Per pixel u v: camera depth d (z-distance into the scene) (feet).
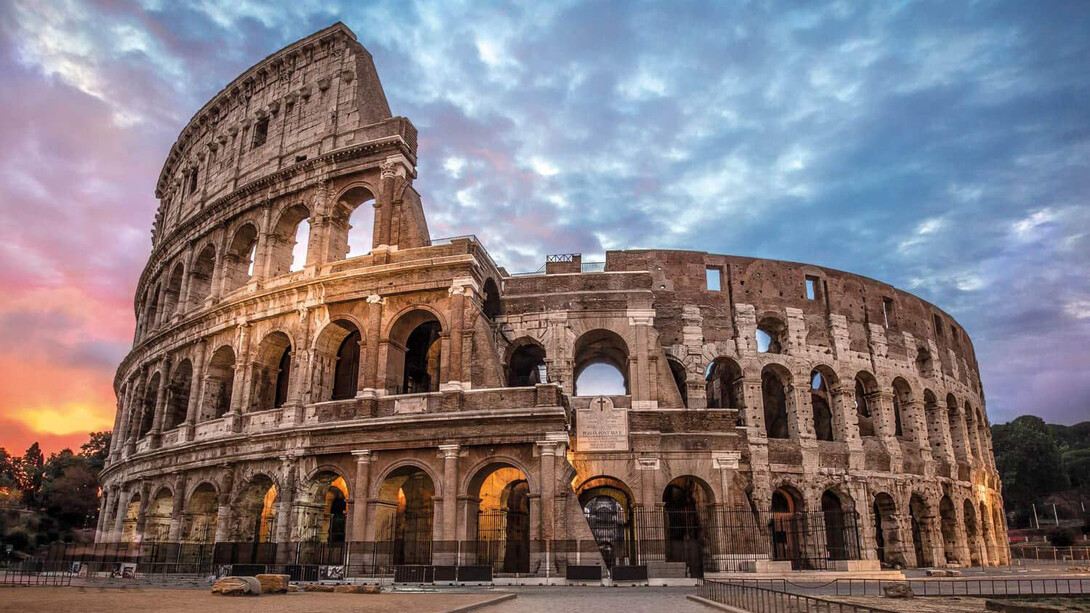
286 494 163.12
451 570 141.08
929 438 234.58
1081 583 135.95
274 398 189.88
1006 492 468.75
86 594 103.19
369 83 205.57
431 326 194.59
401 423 156.25
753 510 188.24
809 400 205.77
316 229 188.44
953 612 88.79
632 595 116.78
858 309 224.74
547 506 145.48
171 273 234.79
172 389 209.26
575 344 186.09
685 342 202.39
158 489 196.54
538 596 115.03
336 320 176.96
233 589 104.78
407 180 187.42
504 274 207.51
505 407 155.02
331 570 148.97
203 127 244.63
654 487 172.55
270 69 222.89
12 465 538.47
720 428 178.19
